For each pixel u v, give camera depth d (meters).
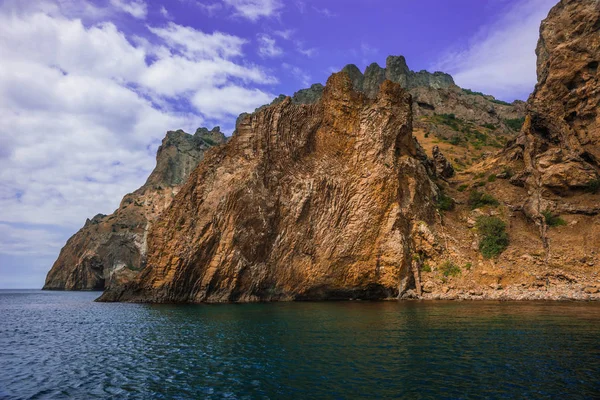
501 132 103.62
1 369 18.81
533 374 14.81
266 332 25.36
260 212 50.75
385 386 14.04
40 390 15.40
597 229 43.72
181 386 15.23
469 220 53.34
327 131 54.94
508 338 21.03
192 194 54.16
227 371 16.84
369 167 51.50
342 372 15.89
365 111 54.12
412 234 49.88
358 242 49.41
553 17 57.78
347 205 51.16
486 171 62.50
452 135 96.81
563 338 20.67
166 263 51.56
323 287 50.31
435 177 63.00
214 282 49.53
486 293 42.97
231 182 52.09
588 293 38.56
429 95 124.75
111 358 20.38
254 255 50.44
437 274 47.41
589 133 49.34
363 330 24.75
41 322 37.47
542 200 48.94
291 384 14.71
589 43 51.09
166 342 23.77
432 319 28.39
